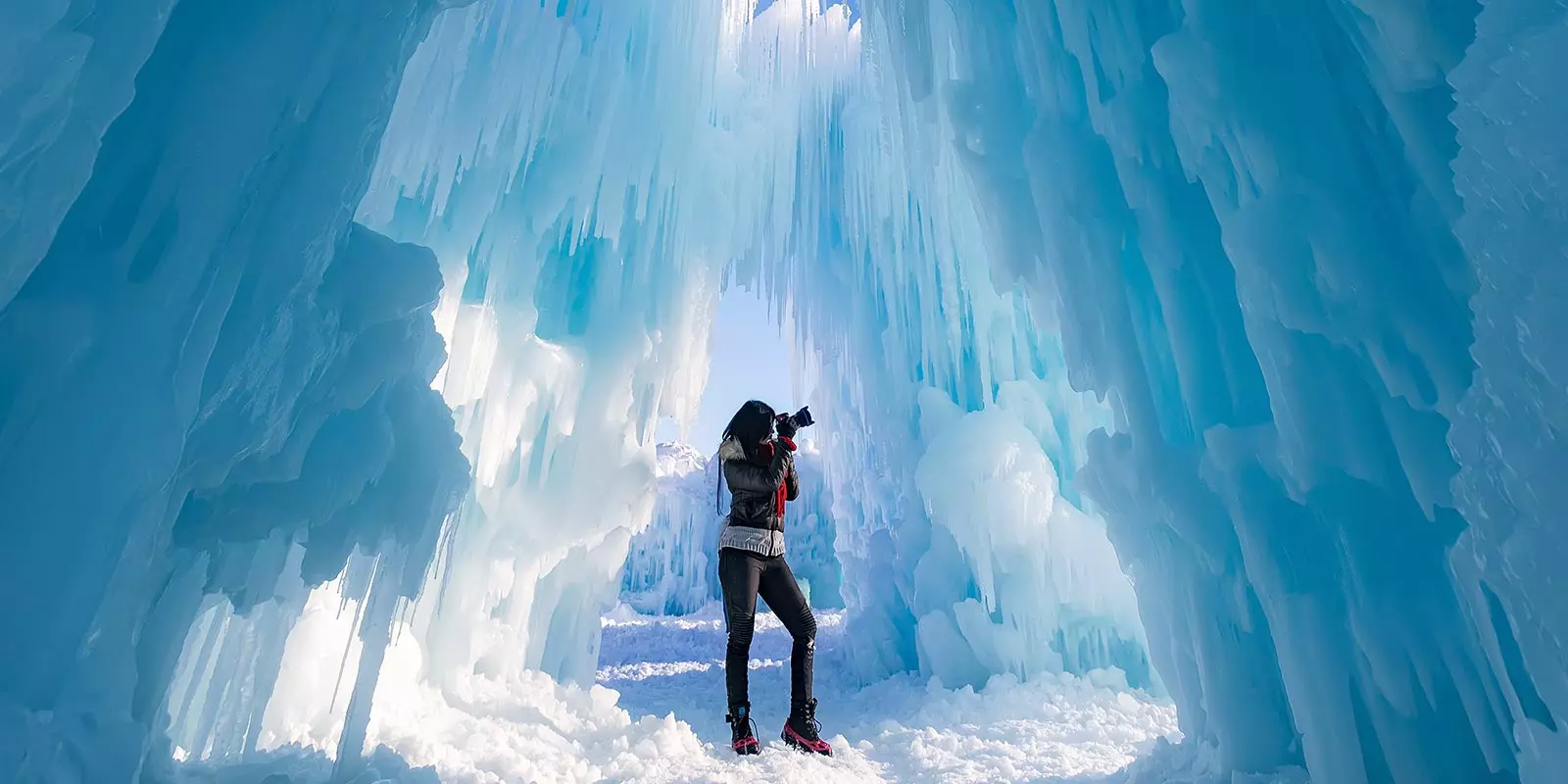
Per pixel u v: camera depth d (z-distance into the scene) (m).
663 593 17.64
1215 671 2.30
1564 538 1.09
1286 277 1.90
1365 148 1.88
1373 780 1.85
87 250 1.30
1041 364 5.82
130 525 1.20
